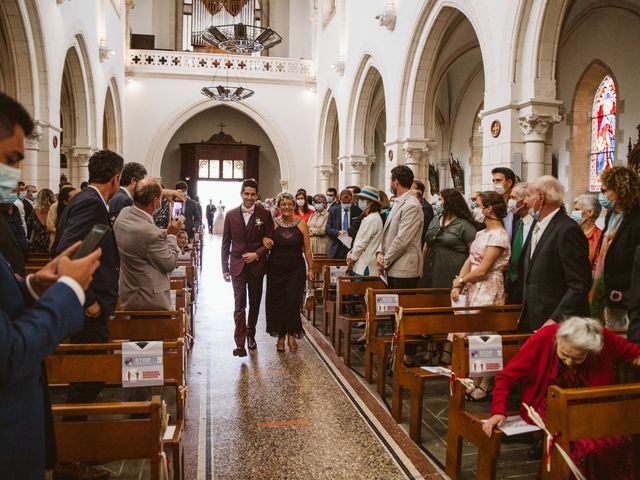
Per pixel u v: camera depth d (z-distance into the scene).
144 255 4.15
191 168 24.31
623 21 11.82
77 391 3.24
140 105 21.03
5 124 1.61
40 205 8.54
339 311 6.11
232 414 4.37
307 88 22.20
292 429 4.09
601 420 2.47
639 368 3.13
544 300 3.74
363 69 16.12
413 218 5.42
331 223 9.44
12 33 10.17
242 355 5.89
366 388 5.02
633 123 11.76
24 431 1.62
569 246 3.54
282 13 25.12
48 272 1.78
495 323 4.41
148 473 3.39
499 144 8.35
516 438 3.96
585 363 2.83
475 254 4.62
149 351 3.13
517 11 7.86
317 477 3.37
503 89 8.24
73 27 13.12
